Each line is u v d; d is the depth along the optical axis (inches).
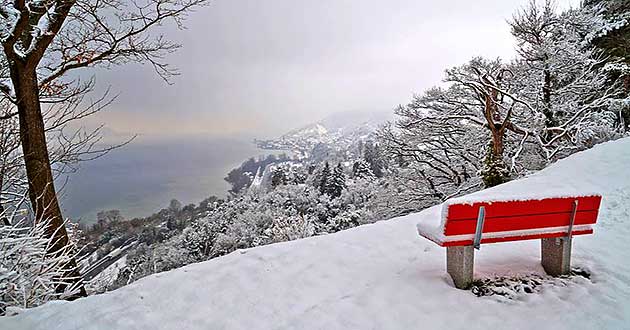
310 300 144.9
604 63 689.6
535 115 527.8
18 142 276.4
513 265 164.7
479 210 132.3
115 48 283.6
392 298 141.7
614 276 153.9
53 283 191.9
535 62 626.8
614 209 236.8
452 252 150.2
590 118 574.6
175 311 143.5
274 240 603.8
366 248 189.6
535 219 141.8
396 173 791.1
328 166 2100.1
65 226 249.3
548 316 127.4
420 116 707.4
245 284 159.2
